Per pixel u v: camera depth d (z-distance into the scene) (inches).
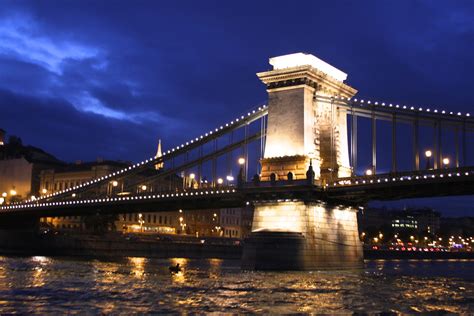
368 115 2950.3
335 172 3070.9
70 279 2287.2
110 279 2316.7
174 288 2014.0
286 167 2994.6
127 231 6392.7
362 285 2242.9
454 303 1782.7
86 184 4389.8
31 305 1577.3
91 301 1663.4
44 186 7076.8
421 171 2645.2
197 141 3644.2
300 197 2854.3
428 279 2728.8
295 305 1659.7
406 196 2891.2
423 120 2770.7
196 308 1569.9
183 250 4877.0
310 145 3024.1
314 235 2859.3
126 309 1533.0
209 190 3361.2
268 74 3095.5
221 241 6333.7
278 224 2915.8
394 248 7844.5
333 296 1870.1
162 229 6870.1
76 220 6515.8
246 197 3046.3
